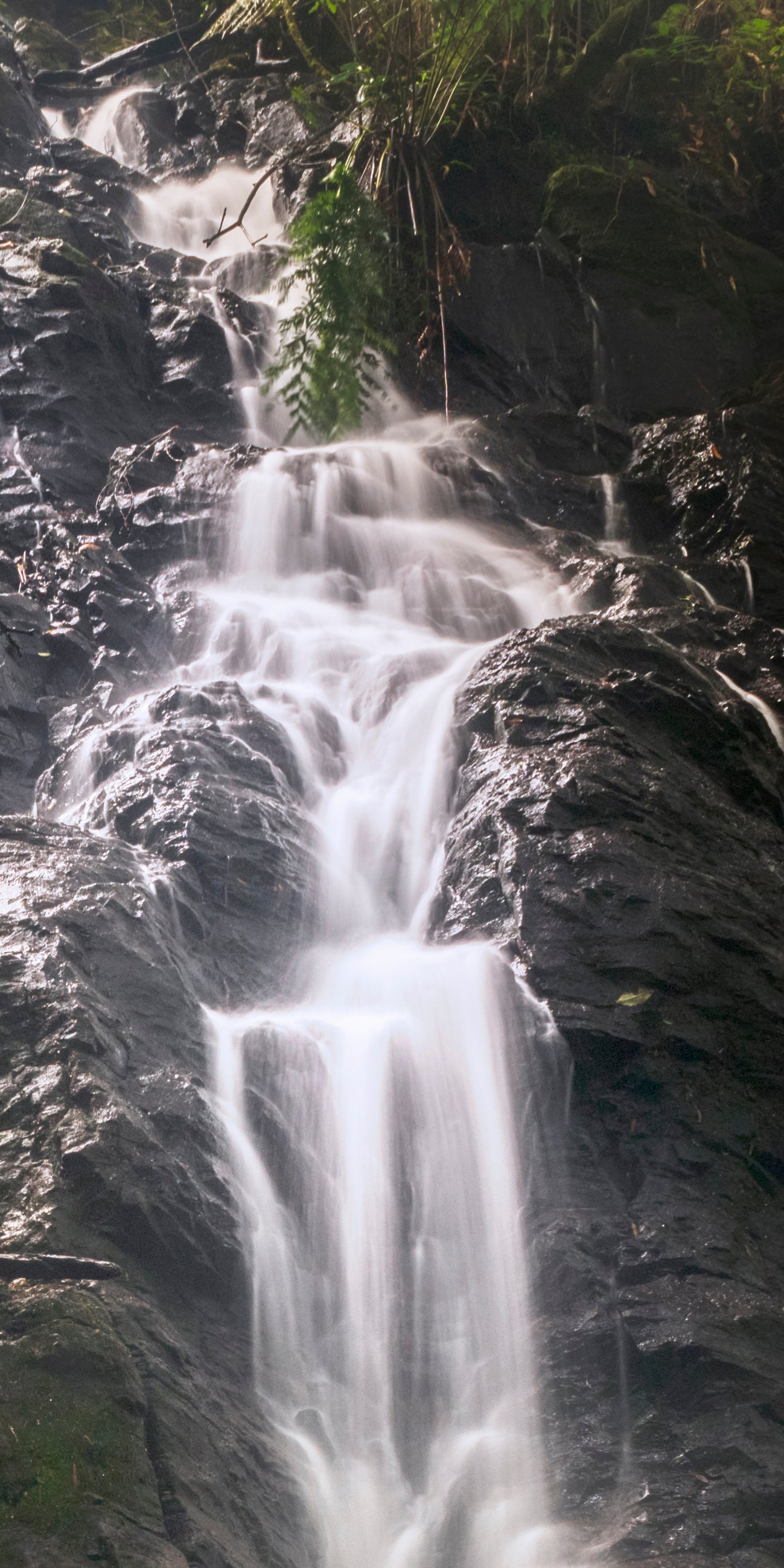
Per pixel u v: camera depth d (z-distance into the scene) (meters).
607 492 10.52
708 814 6.27
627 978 5.37
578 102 13.93
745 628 8.20
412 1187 5.00
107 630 7.92
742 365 12.85
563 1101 5.24
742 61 15.03
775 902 5.93
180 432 10.43
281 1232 4.62
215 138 15.13
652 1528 4.08
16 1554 3.16
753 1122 5.23
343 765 7.30
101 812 6.36
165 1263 4.22
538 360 12.23
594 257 12.78
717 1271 4.67
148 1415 3.60
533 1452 4.35
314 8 13.93
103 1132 4.27
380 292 11.12
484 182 13.20
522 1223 4.93
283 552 8.81
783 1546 4.05
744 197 14.76
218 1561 3.37
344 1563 3.95
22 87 14.49
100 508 9.15
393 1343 4.64
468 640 8.54
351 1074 5.14
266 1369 4.27
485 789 6.32
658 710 6.78
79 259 10.59
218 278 12.76
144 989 5.00
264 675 7.87
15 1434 3.36
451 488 9.80
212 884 5.91
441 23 12.47
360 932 6.32
